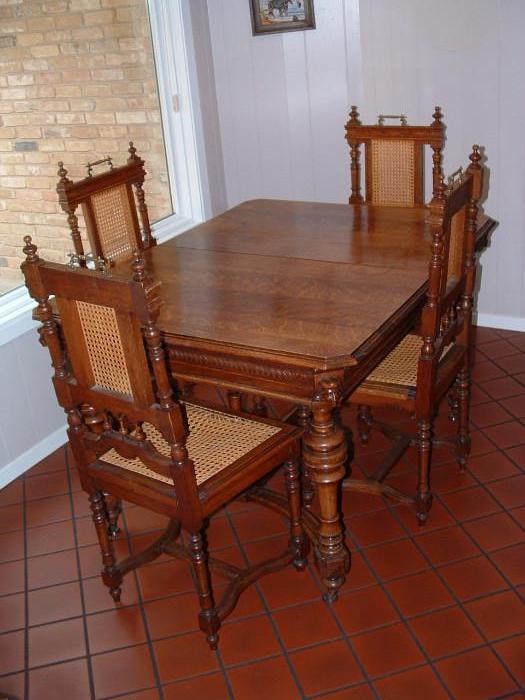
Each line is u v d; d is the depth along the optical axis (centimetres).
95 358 177
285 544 239
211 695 189
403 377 230
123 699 190
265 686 190
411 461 272
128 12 322
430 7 313
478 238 244
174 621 213
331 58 343
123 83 327
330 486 201
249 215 292
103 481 200
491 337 351
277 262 242
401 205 304
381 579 221
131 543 245
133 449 184
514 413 292
